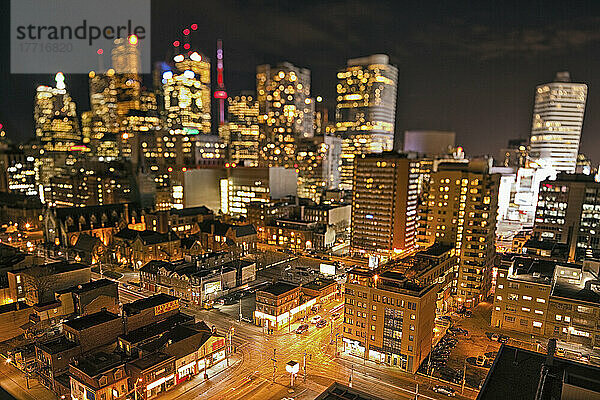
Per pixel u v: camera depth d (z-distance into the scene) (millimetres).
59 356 82625
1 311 100688
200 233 194375
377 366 93875
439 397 82438
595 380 58344
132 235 174875
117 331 92312
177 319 100812
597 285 108125
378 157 179500
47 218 191625
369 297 95750
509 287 111750
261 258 171125
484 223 128375
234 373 90000
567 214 155750
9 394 81938
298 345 103062
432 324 98500
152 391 79938
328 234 197500
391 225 176500
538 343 103438
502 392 62062
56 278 116688
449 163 144000
